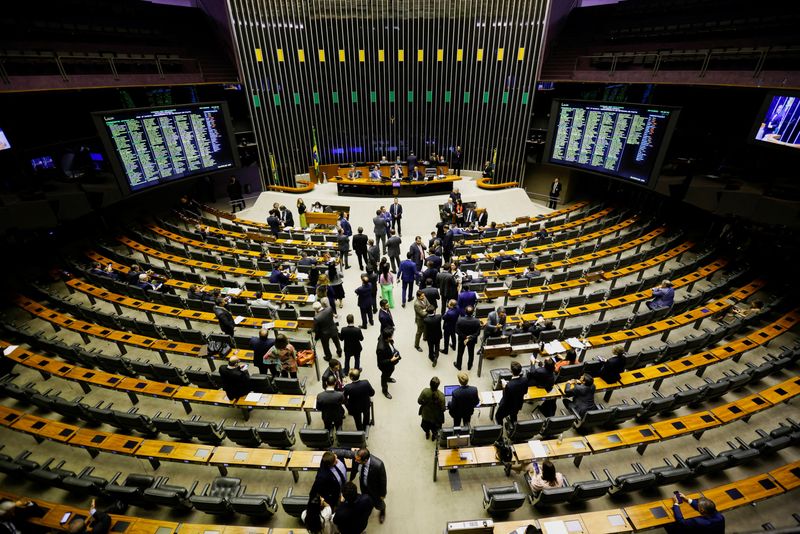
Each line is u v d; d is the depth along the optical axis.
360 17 18.94
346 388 6.25
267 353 7.60
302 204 15.30
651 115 13.23
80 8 15.40
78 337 9.88
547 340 8.44
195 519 5.77
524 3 18.16
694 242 13.67
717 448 6.89
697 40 16.03
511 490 5.59
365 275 9.20
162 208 18.05
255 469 6.57
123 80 13.43
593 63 17.34
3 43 12.03
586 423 6.62
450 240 12.03
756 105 13.08
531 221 16.67
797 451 6.79
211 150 15.36
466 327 7.82
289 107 19.80
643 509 5.22
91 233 14.33
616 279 12.56
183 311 9.62
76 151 13.27
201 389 7.21
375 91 20.50
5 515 4.98
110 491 5.41
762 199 12.43
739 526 5.69
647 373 7.49
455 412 6.29
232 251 13.58
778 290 10.68
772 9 14.72
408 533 5.62
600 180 20.00
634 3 19.17
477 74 19.94
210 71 18.08
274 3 17.86
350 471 5.90
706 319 10.27
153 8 18.12
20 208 11.91
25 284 11.50
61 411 6.89
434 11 19.00
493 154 21.12
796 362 8.46
